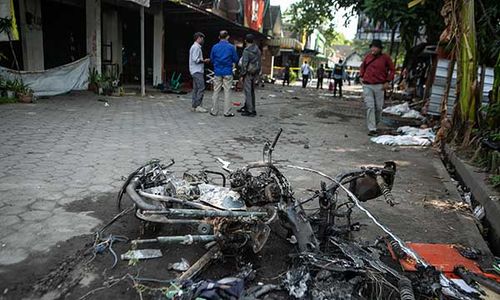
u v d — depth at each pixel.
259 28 25.80
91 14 12.63
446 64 9.70
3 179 4.44
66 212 3.74
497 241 3.98
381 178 3.31
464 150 6.94
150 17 18.02
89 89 12.78
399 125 10.88
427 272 2.84
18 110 8.74
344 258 2.94
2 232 3.28
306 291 2.58
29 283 2.65
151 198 3.07
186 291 2.54
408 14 9.81
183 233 3.47
